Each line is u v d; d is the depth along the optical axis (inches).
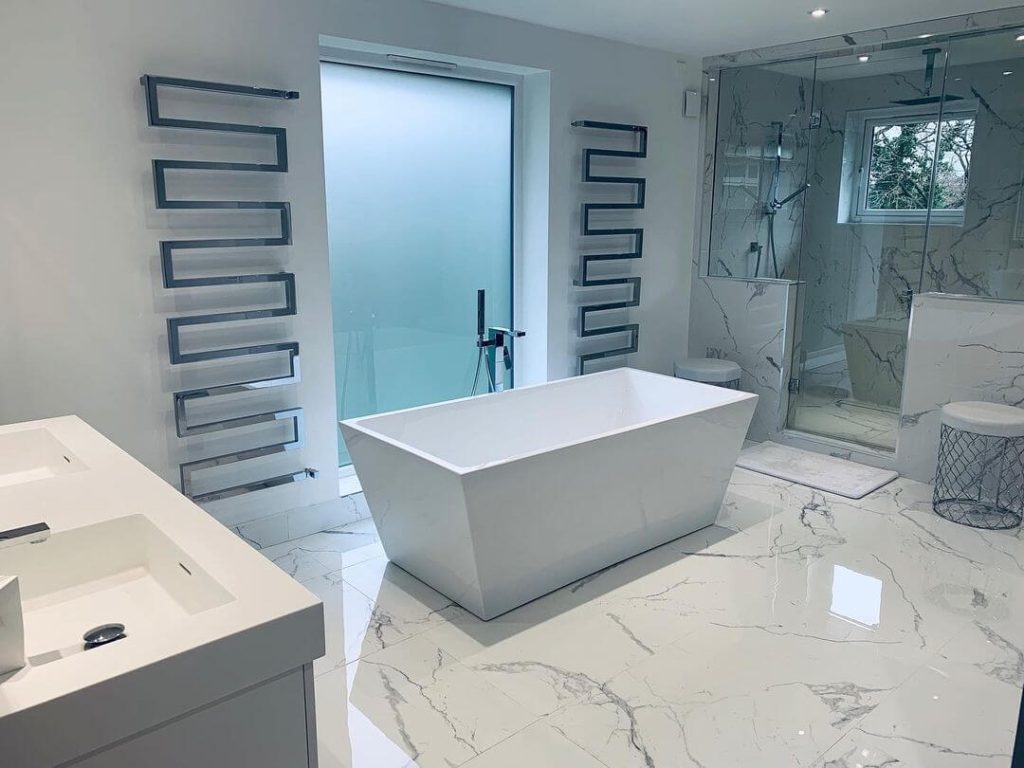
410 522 122.0
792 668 105.0
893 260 176.9
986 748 89.3
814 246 189.3
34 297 111.9
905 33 165.3
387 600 123.1
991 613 119.0
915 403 173.9
